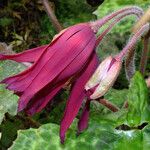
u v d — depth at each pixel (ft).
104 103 0.73
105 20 0.65
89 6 1.20
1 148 0.98
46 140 0.65
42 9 1.34
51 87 0.61
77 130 0.64
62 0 1.20
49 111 1.03
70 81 0.62
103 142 0.65
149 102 0.76
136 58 1.03
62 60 0.61
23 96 0.60
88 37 0.63
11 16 1.37
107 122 0.66
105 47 1.03
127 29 0.86
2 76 0.83
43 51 0.61
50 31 1.23
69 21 1.18
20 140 0.66
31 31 1.33
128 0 0.89
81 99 0.62
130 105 0.65
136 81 0.65
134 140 0.65
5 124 0.99
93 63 0.63
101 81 0.60
